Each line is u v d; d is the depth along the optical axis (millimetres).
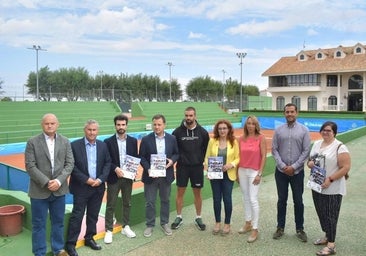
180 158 5855
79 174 4871
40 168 4492
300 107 46375
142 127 25062
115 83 64062
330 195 4895
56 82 61656
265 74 48094
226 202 5668
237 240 5477
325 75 44125
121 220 6102
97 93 40469
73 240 4918
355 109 43312
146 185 5652
